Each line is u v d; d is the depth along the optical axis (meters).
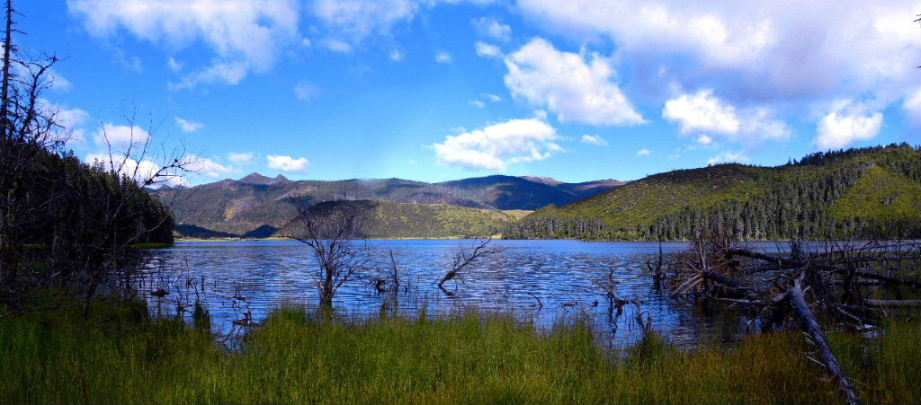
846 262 14.01
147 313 13.36
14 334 8.54
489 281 32.56
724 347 11.21
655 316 16.78
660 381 7.64
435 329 11.18
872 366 7.98
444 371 8.28
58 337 9.09
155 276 31.34
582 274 38.09
